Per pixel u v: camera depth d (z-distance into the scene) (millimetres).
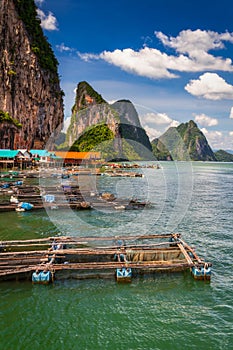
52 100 116188
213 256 14477
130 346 8203
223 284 11539
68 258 13133
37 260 12078
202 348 8164
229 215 23984
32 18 107125
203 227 19969
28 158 68312
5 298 10250
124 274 11312
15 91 96625
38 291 10711
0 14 89500
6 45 92688
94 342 8320
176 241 14461
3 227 19109
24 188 34469
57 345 8195
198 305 10125
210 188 43156
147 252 12805
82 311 9672
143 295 10648
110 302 10188
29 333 8625
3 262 11938
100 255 13367
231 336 8648
